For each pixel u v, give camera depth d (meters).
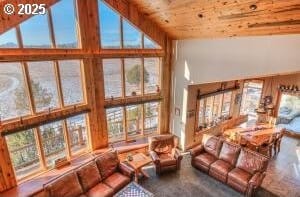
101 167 5.75
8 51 4.83
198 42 6.83
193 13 5.50
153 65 7.85
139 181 6.32
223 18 5.14
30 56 5.16
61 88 5.92
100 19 6.30
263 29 4.88
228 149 6.53
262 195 5.80
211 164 6.43
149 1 5.97
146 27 7.13
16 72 5.12
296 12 3.92
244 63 5.64
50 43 5.51
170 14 6.13
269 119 9.05
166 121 8.62
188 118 7.89
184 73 7.57
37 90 5.54
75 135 6.91
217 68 6.38
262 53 5.17
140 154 6.91
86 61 6.24
